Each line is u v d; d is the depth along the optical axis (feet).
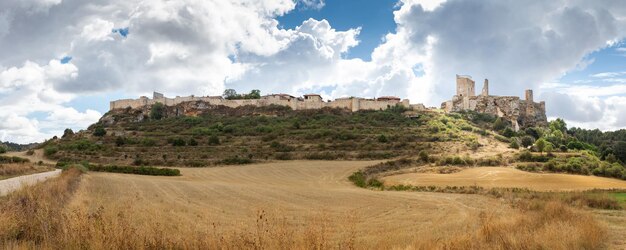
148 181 148.56
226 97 584.81
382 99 496.64
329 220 67.00
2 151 347.77
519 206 95.20
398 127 363.97
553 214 62.80
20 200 52.11
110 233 36.60
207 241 38.88
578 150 328.90
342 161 251.80
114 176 174.40
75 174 133.69
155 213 69.21
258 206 93.81
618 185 185.06
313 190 145.38
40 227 39.42
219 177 205.87
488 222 53.72
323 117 420.36
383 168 232.53
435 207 104.78
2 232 37.32
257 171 224.12
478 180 194.39
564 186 176.35
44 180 100.07
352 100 457.27
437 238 50.80
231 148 297.33
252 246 36.47
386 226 70.44
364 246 46.26
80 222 38.50
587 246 44.42
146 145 322.75
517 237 44.65
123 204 77.77
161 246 37.50
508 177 203.31
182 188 128.57
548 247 41.98
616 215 83.97
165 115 484.33
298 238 38.81
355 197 125.18
